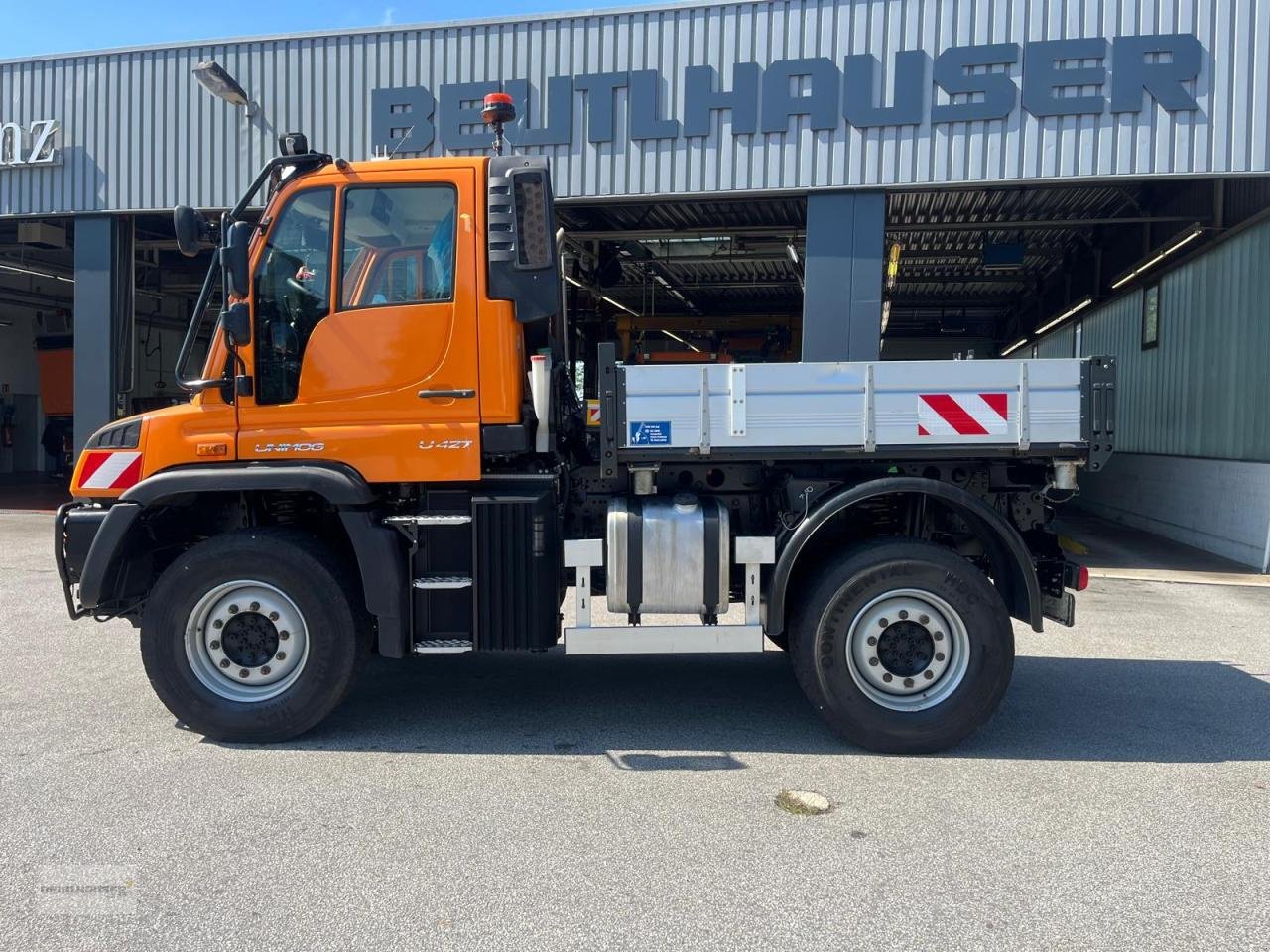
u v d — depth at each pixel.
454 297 4.70
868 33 10.27
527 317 4.70
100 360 12.76
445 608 4.70
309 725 4.69
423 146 11.33
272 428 4.74
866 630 4.63
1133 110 9.81
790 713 5.30
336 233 4.73
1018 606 4.78
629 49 10.76
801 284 17.48
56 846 3.54
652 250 14.85
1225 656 6.76
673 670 6.30
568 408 5.42
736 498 5.11
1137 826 3.77
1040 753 4.67
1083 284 17.30
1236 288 11.88
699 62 10.60
